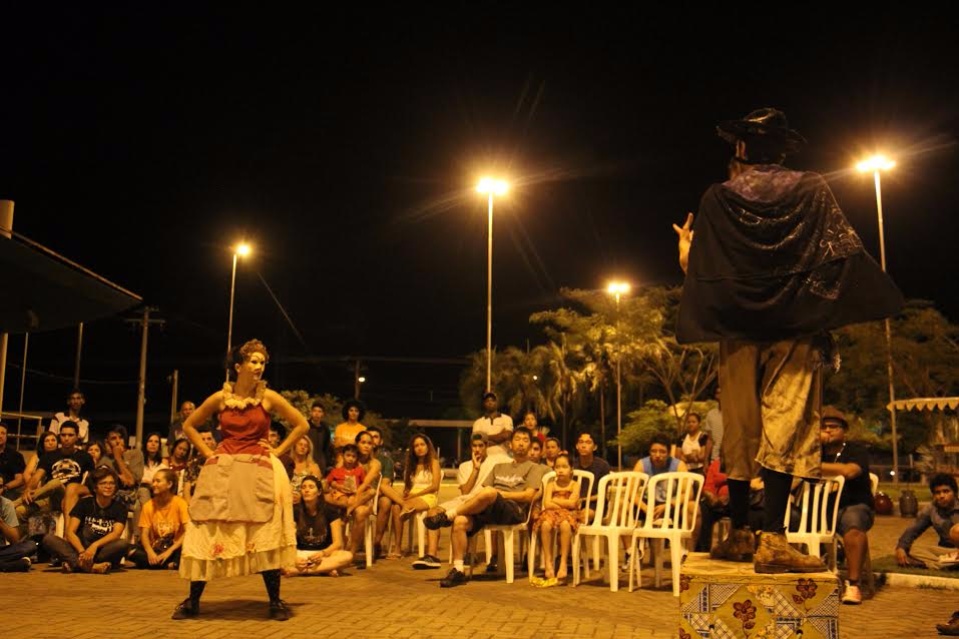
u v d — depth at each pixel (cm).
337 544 959
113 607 711
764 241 357
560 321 4253
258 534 666
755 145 387
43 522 1057
